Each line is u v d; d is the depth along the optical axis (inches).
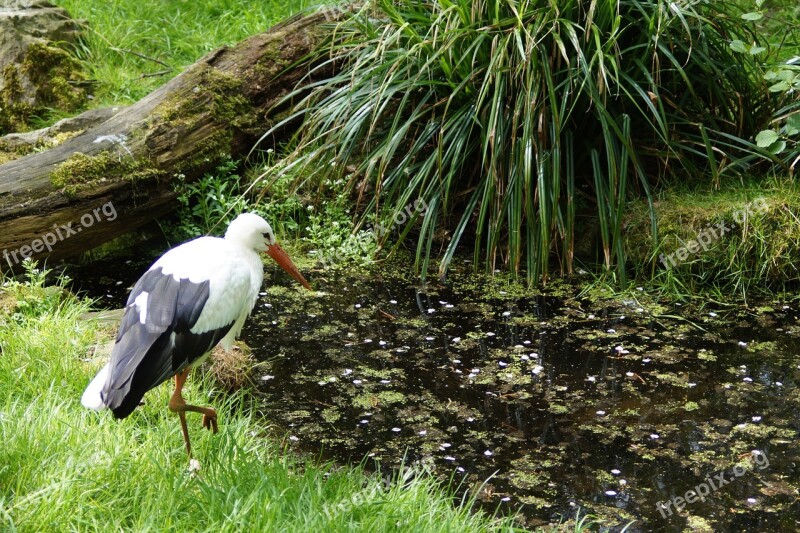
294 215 468.1
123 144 414.9
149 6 629.9
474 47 407.5
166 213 451.2
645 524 263.7
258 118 466.0
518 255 403.2
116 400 233.1
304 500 245.0
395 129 425.4
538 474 287.0
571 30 376.2
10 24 535.5
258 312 392.8
